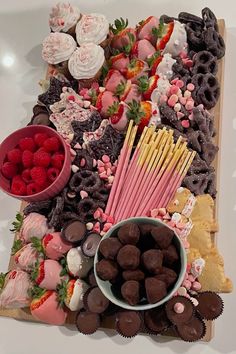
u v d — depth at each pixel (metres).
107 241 0.54
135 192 0.61
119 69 0.67
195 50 0.68
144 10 0.79
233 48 0.75
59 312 0.60
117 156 0.64
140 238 0.55
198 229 0.60
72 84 0.69
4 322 0.67
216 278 0.58
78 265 0.59
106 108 0.65
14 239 0.68
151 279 0.52
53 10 0.70
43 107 0.69
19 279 0.60
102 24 0.67
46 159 0.61
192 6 0.78
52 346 0.65
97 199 0.62
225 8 0.77
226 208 0.68
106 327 0.61
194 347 0.62
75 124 0.65
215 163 0.65
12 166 0.62
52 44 0.68
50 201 0.63
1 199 0.72
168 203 0.61
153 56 0.66
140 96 0.65
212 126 0.65
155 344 0.63
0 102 0.78
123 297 0.54
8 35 0.82
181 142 0.62
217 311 0.57
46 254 0.61
